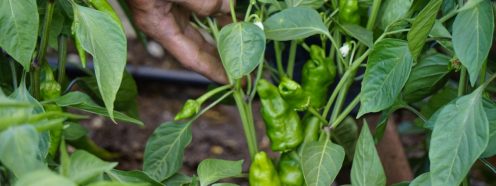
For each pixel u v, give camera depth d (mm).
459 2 784
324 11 982
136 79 2105
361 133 793
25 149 583
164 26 904
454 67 845
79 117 618
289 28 846
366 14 964
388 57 792
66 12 850
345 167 1277
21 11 718
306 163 842
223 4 921
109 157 1518
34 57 815
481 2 720
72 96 802
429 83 894
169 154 912
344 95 901
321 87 924
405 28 868
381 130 942
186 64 936
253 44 791
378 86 792
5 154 585
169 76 2098
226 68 787
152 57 2215
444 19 812
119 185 567
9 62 897
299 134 895
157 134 915
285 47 1056
